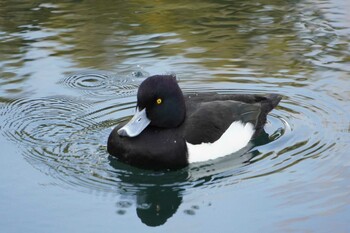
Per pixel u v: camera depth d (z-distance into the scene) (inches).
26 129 435.2
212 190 364.5
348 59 520.7
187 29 578.2
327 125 431.5
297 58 523.5
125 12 615.2
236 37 561.0
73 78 502.6
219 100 412.2
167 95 384.5
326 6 626.8
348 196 350.6
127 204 354.6
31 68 517.0
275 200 350.3
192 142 384.2
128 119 444.8
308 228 324.2
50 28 582.6
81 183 372.5
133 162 385.7
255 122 412.8
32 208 349.1
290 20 594.2
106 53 537.3
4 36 568.4
